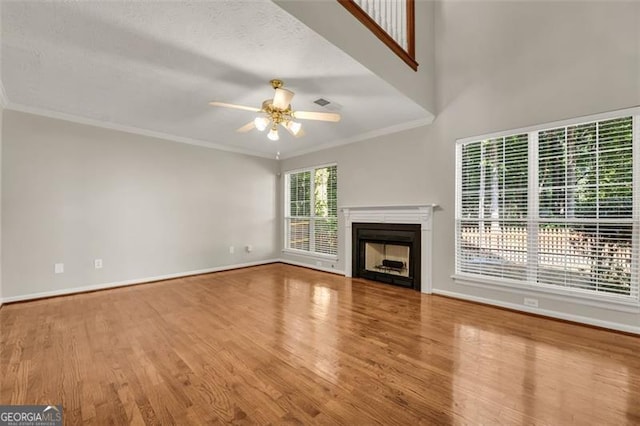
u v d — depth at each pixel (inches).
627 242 103.0
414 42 132.7
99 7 70.6
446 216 147.7
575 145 112.4
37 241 140.8
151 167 178.2
